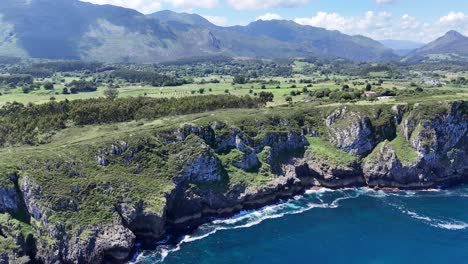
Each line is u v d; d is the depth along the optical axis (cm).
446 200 13075
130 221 10219
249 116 14950
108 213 9969
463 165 14825
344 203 12888
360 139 14912
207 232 10988
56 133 13662
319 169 14425
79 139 12488
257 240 10481
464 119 15162
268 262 9412
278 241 10412
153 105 16362
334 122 15775
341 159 14638
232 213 12094
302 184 14275
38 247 9031
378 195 13550
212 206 11925
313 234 10769
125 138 11962
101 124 14700
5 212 9350
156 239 10512
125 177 11038
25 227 9244
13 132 13225
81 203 9869
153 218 10388
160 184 11306
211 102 17050
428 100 16025
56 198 9581
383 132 15262
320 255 9700
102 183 10494
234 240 10494
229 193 12219
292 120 15588
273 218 11812
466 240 10331
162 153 12256
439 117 14875
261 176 13238
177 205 11519
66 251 9044
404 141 14950
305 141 15250
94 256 9231
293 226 11269
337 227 11175
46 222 9200
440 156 14625
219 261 9469
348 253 9775
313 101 18812
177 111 15975
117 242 9525
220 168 12606
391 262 9344
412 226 11162
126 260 9594
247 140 13938
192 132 13038
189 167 12019
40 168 10081
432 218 11688
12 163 9994
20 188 9669
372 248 9994
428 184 14175
